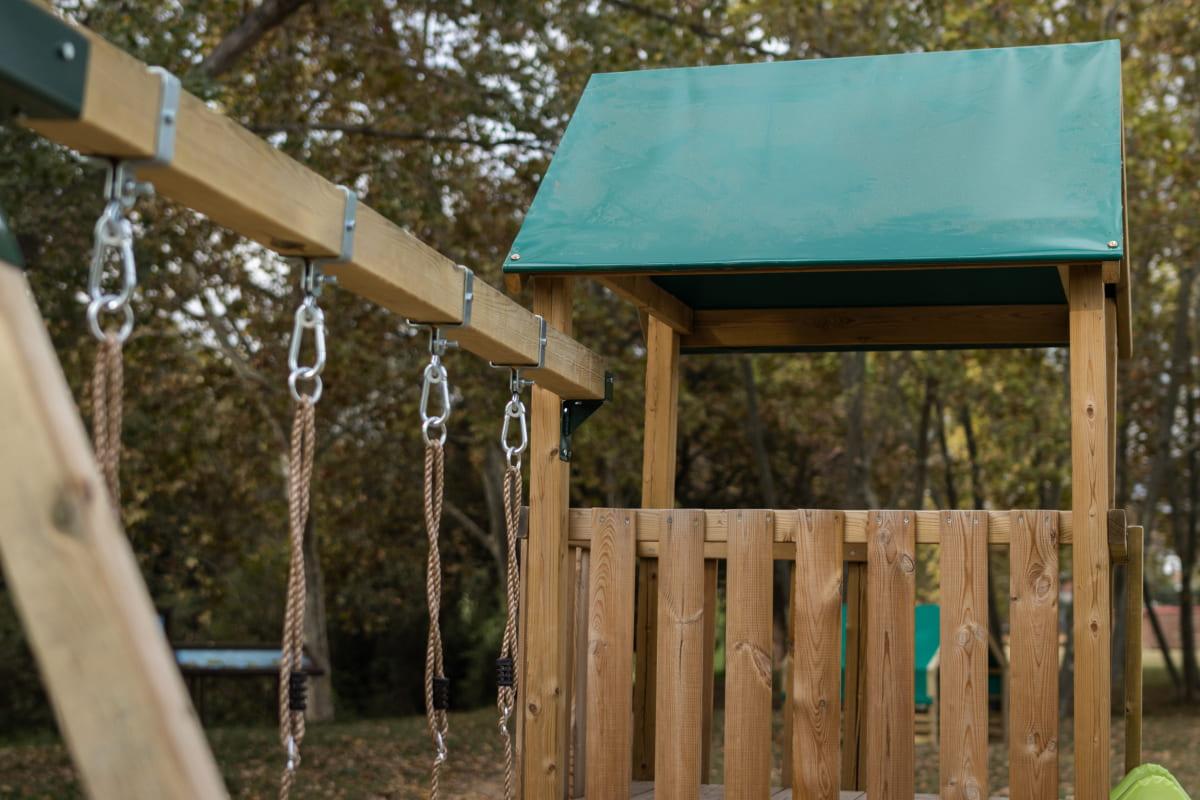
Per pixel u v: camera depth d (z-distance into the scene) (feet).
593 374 13.73
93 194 31.45
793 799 12.69
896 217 13.44
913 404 72.02
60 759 43.01
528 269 13.74
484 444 51.85
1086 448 12.32
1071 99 14.62
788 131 15.15
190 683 54.49
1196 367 71.72
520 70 38.91
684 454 77.46
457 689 74.95
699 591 13.26
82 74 5.46
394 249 8.73
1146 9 52.60
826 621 12.80
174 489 57.52
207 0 35.04
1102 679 11.99
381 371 50.01
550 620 13.53
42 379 4.92
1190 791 42.04
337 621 74.74
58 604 4.77
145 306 38.93
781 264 13.11
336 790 36.96
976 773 12.24
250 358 51.67
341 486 63.77
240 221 7.17
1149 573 121.90
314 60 42.32
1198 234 55.72
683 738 13.17
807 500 79.77
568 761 14.39
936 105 15.03
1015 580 12.35
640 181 14.78
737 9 45.34
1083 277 12.65
